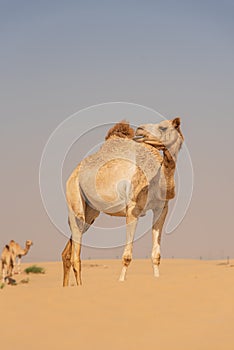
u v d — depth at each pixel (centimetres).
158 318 838
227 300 895
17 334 795
